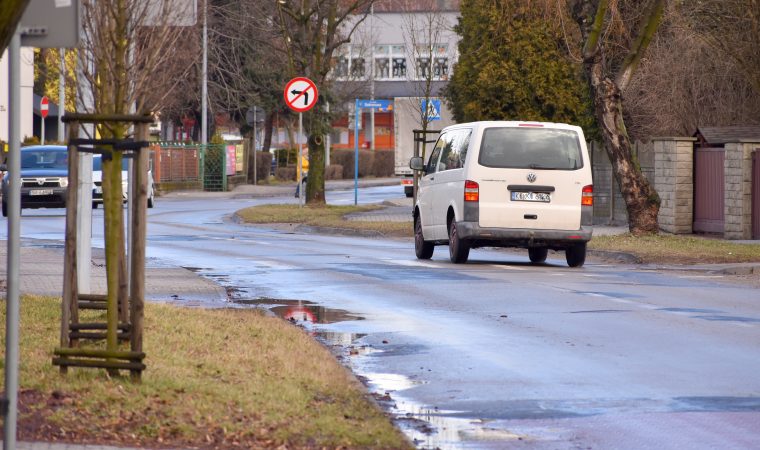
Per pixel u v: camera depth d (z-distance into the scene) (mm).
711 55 90750
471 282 48719
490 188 57594
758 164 77125
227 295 43500
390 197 146250
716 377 28359
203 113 161750
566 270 56250
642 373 28859
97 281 44812
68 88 32469
